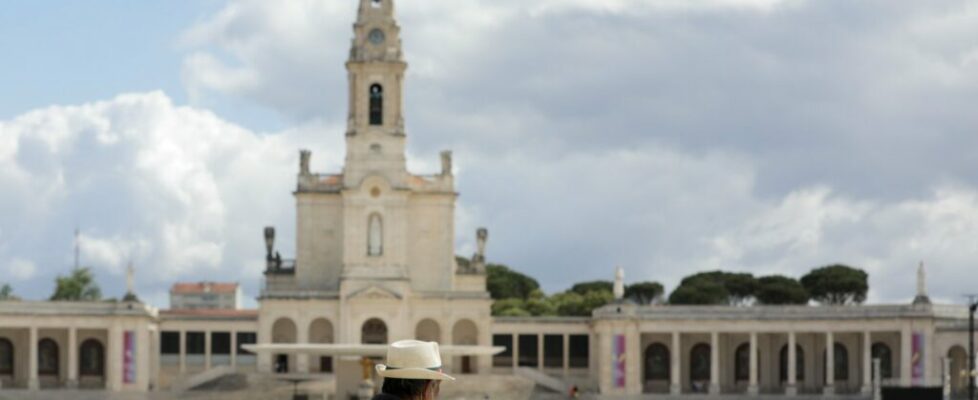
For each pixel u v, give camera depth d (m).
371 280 148.75
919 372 135.75
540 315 189.62
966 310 140.62
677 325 141.62
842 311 138.62
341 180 156.62
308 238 155.00
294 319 148.12
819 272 198.38
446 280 154.75
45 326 138.38
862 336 143.00
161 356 151.62
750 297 197.12
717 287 189.62
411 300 148.88
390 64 151.38
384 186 150.38
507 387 140.12
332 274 154.88
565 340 151.62
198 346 152.00
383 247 150.12
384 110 151.75
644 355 147.75
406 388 17.08
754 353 140.50
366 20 152.38
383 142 151.50
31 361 138.00
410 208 154.88
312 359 150.00
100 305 139.62
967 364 138.12
